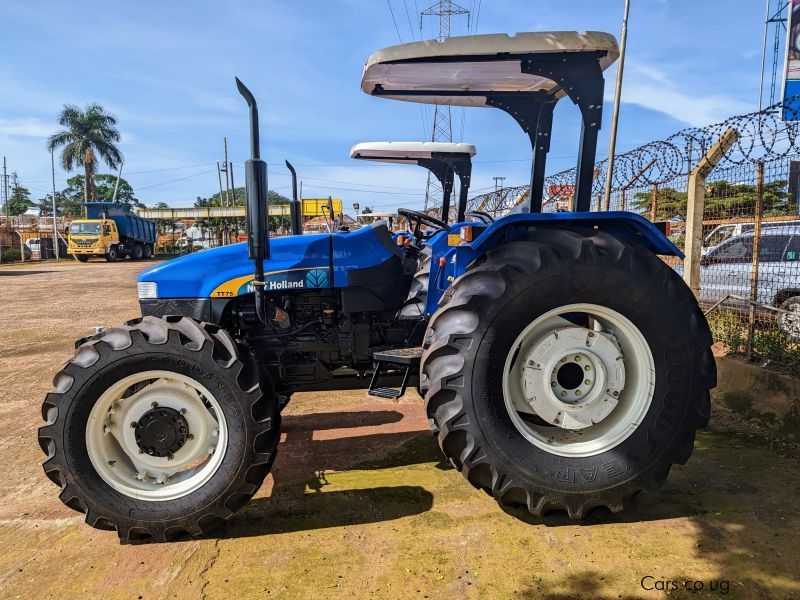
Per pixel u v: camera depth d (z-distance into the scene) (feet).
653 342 8.66
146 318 8.84
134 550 8.38
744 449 11.30
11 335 25.70
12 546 8.57
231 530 8.83
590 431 9.06
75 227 96.32
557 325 8.91
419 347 10.80
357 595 7.18
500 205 24.29
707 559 7.70
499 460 8.39
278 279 10.44
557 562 7.72
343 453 11.73
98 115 124.06
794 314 14.74
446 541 8.30
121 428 8.69
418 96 11.41
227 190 155.53
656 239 9.23
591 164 9.15
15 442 12.75
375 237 11.01
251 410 8.42
